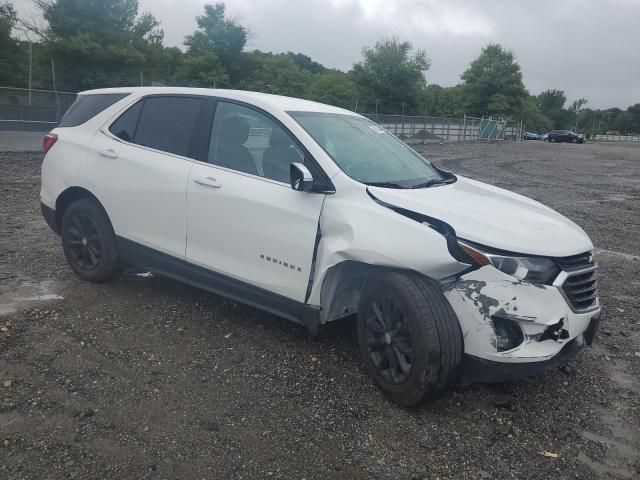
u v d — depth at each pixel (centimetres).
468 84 7538
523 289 335
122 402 347
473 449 326
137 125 504
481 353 341
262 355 422
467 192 430
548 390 400
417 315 340
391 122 3959
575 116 13188
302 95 5528
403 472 301
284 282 404
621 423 364
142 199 480
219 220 434
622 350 474
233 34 4978
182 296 526
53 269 578
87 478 279
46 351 402
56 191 543
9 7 3759
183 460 298
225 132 452
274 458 305
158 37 4344
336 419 346
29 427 315
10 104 2162
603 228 989
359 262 384
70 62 3741
